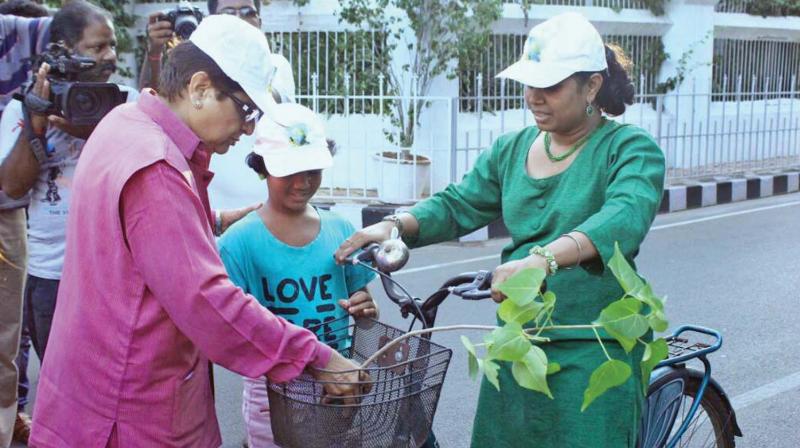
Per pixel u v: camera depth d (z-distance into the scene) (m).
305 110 3.17
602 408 2.74
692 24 13.23
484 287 2.65
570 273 2.77
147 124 2.32
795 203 11.84
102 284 2.28
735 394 5.01
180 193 2.25
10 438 4.02
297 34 10.80
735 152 12.77
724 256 8.40
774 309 6.61
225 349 2.28
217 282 2.25
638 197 2.61
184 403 2.37
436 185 10.42
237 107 2.34
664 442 3.37
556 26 2.71
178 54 2.32
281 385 2.36
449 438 4.57
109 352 2.29
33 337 4.13
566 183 2.80
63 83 3.49
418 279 7.48
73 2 3.85
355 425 2.30
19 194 3.80
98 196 2.27
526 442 2.86
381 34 10.49
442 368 2.41
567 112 2.73
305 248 3.23
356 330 2.95
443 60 10.45
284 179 3.14
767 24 14.77
